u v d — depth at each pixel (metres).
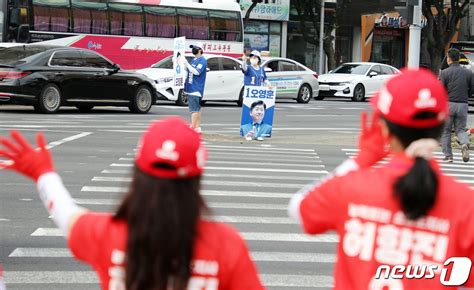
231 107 41.16
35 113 32.00
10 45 32.03
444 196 4.08
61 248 10.89
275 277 9.83
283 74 45.09
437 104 4.03
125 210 3.85
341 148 24.86
